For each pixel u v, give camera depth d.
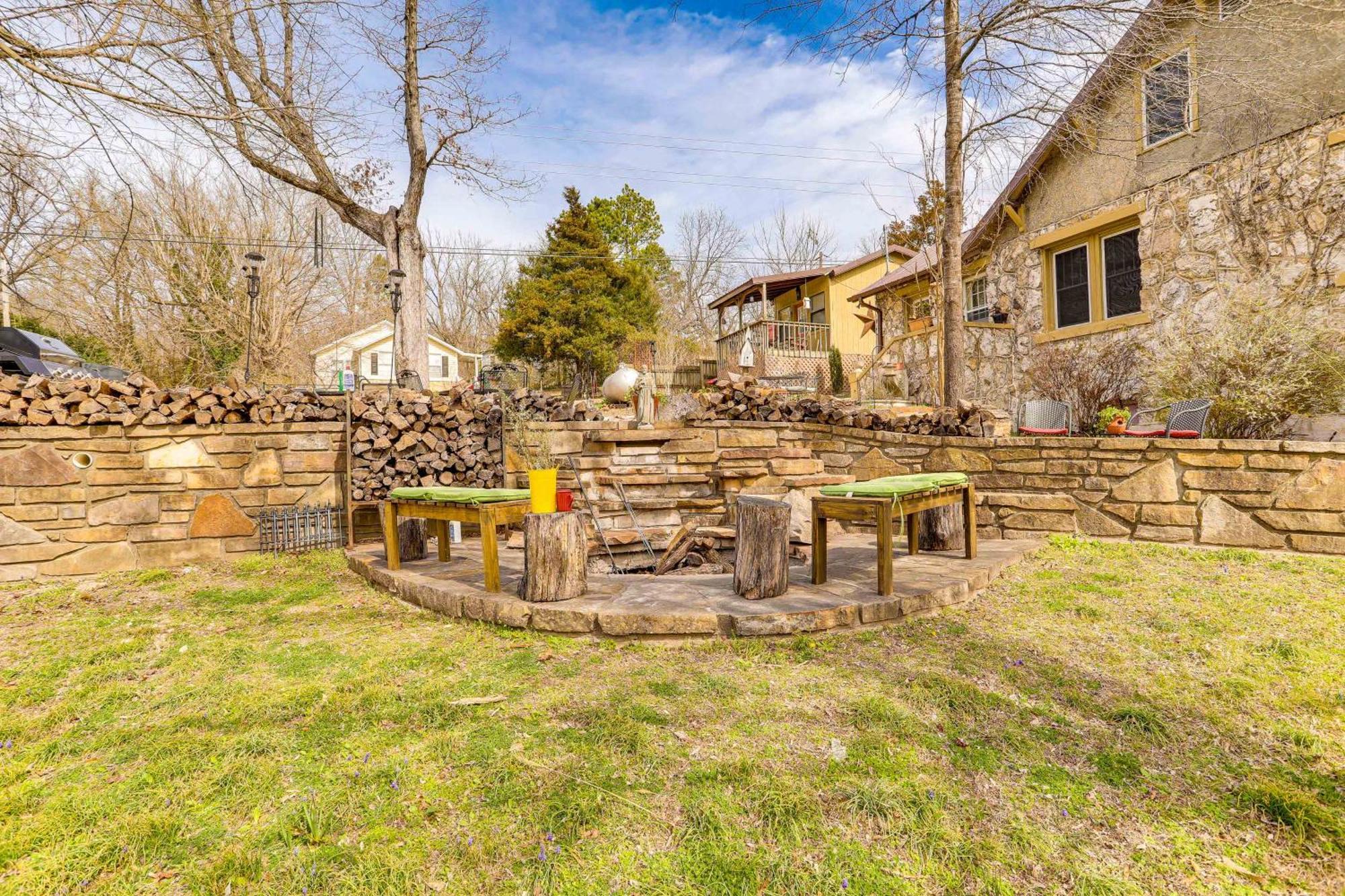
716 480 5.42
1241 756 2.03
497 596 3.31
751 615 2.93
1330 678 2.48
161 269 16.42
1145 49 6.60
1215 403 5.50
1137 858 1.59
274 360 17.83
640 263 26.30
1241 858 1.60
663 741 2.09
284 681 2.60
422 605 3.59
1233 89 6.84
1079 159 8.86
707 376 19.44
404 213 11.05
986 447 5.23
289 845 1.63
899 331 14.23
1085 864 1.57
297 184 10.11
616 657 2.78
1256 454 4.33
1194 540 4.51
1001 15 6.45
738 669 2.64
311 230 18.73
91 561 4.57
